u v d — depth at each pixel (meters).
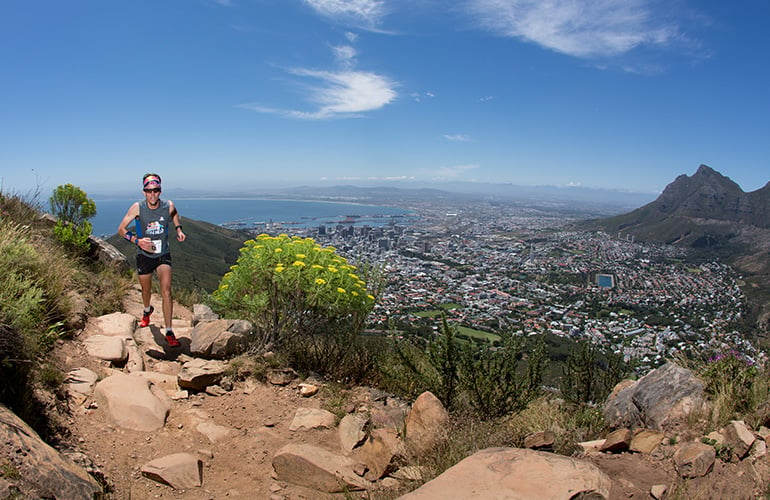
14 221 6.33
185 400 3.81
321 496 2.87
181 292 7.87
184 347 4.88
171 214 4.93
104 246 7.73
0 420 2.18
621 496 2.46
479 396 4.05
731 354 4.02
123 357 4.14
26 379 2.91
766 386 3.52
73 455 2.59
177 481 2.73
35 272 4.27
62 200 7.21
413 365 4.55
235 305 5.39
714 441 2.90
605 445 3.17
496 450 2.56
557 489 2.12
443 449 3.17
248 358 4.60
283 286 4.60
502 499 2.05
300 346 4.97
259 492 2.87
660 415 3.42
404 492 2.78
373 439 3.39
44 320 3.79
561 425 4.00
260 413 3.85
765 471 2.65
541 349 4.32
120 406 3.27
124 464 2.80
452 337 4.31
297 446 3.17
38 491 1.97
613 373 5.22
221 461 3.13
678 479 2.64
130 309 5.88
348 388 4.59
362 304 4.74
